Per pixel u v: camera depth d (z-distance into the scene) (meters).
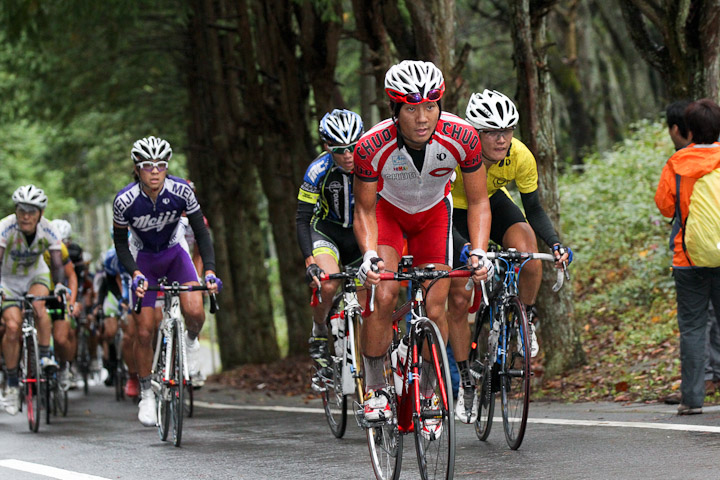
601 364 22.34
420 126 11.43
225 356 43.31
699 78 20.11
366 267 11.11
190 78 42.62
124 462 15.16
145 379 18.36
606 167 35.31
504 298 14.28
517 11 21.28
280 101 34.38
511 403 14.04
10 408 22.16
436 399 10.78
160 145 17.36
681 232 15.47
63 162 54.28
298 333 40.97
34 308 22.39
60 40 40.62
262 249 43.62
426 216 12.87
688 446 12.56
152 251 18.66
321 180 16.89
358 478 12.51
